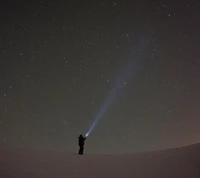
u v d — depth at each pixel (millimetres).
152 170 6762
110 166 7625
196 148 9461
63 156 9977
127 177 6172
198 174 6031
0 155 8961
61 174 6469
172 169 6699
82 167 7488
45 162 8164
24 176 6102
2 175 6078
